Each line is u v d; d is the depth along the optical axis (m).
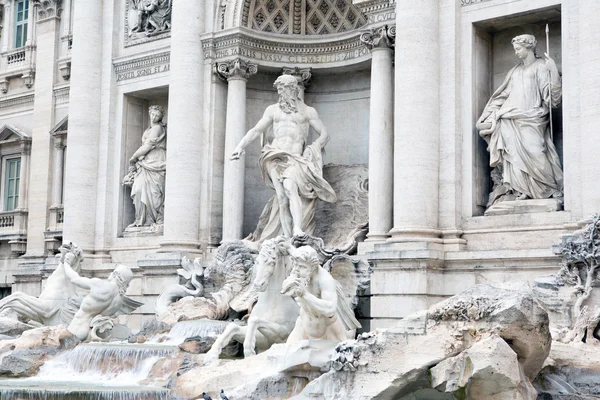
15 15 47.66
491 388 17.53
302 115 33.19
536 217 26.78
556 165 27.17
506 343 17.64
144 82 38.31
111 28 39.34
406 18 28.92
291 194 31.80
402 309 27.56
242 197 34.59
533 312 18.16
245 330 24.41
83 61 39.22
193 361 23.34
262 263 25.28
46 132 44.66
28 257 44.38
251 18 35.41
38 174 44.72
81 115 38.97
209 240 34.81
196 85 35.28
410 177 28.30
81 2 39.59
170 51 36.47
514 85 27.81
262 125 32.81
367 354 18.34
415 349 18.20
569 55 26.47
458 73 28.73
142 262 34.66
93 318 29.55
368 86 35.88
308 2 35.91
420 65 28.62
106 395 20.75
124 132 39.03
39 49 45.56
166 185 35.34
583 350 21.34
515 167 27.41
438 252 27.53
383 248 28.27
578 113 26.06
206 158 35.19
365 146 35.72
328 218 33.31
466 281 27.44
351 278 29.64
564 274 24.41
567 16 26.61
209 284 32.50
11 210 46.12
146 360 24.23
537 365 19.00
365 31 31.41
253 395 19.59
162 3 38.44
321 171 32.75
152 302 34.50
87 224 38.56
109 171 38.84
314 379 19.44
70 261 32.00
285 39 35.56
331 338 22.27
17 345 26.28
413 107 28.50
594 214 24.22
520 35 28.02
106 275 37.69
